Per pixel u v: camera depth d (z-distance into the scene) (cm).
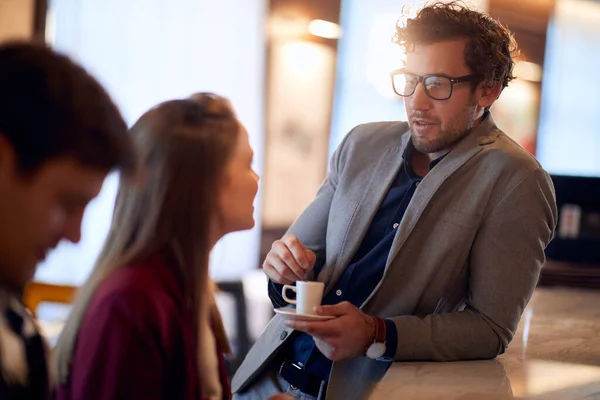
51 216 81
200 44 566
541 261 172
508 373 158
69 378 110
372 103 619
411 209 175
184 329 111
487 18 183
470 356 168
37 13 501
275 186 590
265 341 195
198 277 116
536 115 687
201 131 115
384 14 614
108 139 83
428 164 185
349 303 164
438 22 172
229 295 484
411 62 176
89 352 105
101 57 539
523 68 673
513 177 170
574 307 265
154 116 116
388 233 183
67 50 92
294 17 586
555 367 167
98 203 512
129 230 114
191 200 114
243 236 575
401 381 148
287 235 188
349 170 192
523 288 168
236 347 478
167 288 112
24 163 77
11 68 79
